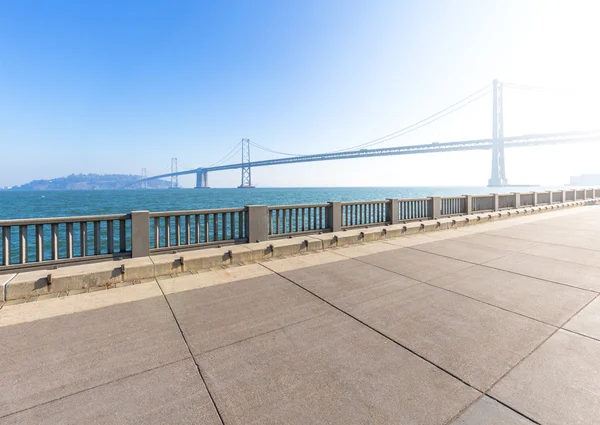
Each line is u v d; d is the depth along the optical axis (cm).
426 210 1141
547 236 921
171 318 378
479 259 657
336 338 331
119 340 326
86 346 314
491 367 278
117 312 395
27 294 445
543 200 1850
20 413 224
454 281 515
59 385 255
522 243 820
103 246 1794
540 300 433
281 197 9150
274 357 297
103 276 498
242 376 268
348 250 741
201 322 368
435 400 238
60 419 219
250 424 216
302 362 289
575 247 770
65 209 4944
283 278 532
